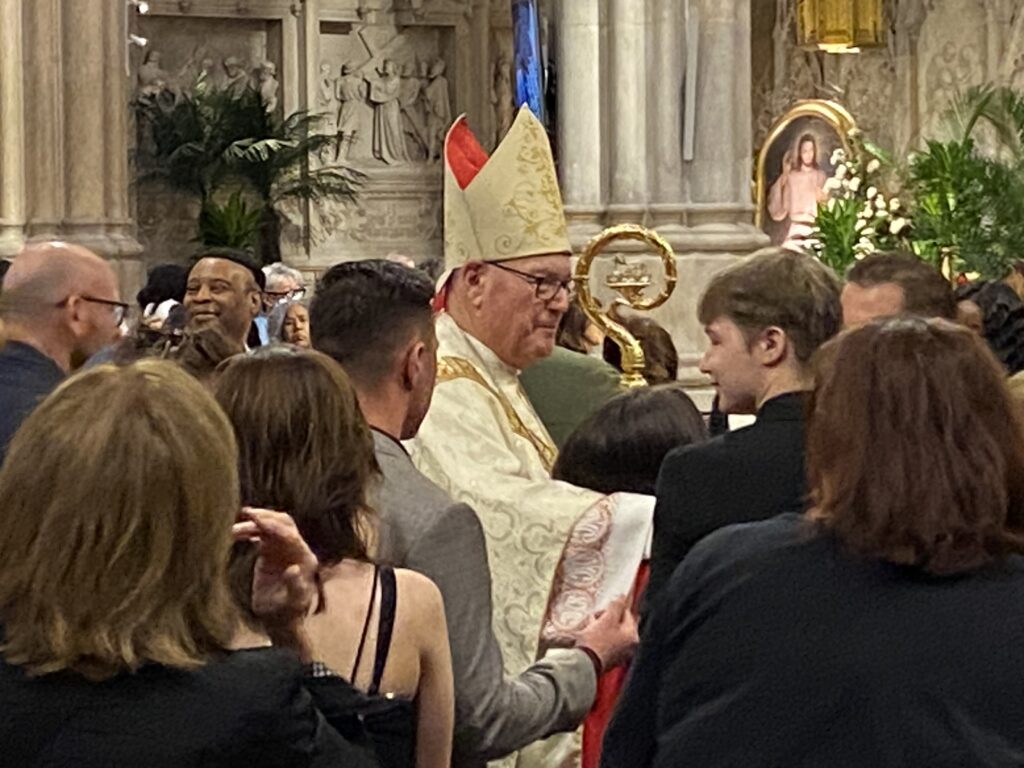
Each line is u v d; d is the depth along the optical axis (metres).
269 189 17.25
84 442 2.39
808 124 18.50
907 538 2.66
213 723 2.35
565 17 15.22
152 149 17.17
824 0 19.75
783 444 3.73
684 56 15.12
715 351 3.98
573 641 3.81
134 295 13.33
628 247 14.80
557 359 6.05
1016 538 2.70
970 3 19.70
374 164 18.55
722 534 2.82
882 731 2.59
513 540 3.96
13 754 2.33
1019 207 15.84
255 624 2.83
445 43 18.81
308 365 3.06
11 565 2.39
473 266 4.48
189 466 2.41
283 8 18.03
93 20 13.20
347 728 2.83
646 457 4.27
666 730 2.75
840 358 2.77
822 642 2.64
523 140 4.46
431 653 3.09
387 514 3.32
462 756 3.34
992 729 2.59
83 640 2.35
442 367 4.36
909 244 16.39
